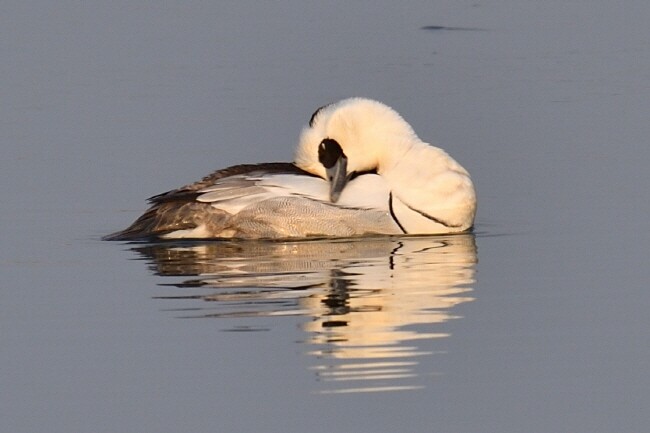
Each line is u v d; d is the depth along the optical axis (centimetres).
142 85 2656
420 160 1641
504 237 1641
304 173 1670
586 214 1758
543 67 2770
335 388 1134
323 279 1433
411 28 3181
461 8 3375
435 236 1636
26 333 1275
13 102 2545
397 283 1420
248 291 1389
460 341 1234
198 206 1627
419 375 1162
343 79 2659
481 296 1372
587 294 1381
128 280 1447
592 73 2703
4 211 1819
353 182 1644
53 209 1833
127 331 1271
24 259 1555
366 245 1594
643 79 2625
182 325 1282
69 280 1453
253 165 1712
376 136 1644
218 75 2725
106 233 1689
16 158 2133
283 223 1605
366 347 1217
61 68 2827
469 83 2630
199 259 1534
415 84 2619
